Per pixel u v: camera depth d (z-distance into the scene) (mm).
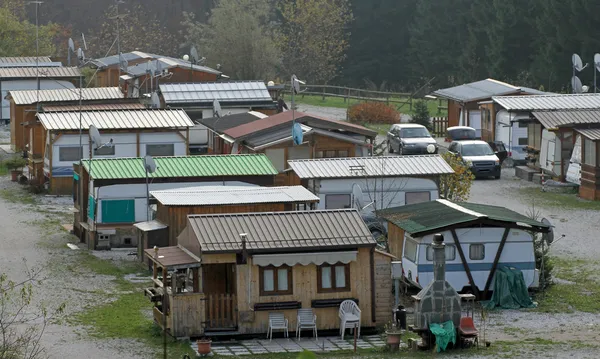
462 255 60594
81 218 76750
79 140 92062
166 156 86188
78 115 94812
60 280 66688
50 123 92688
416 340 53125
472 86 126188
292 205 68188
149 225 70250
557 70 159125
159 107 108938
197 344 52875
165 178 75000
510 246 61281
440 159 78125
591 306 60625
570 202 89375
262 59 168250
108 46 191625
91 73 140875
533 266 61656
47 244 76188
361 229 56812
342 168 76188
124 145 92312
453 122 125000
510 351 51531
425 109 129125
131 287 65438
